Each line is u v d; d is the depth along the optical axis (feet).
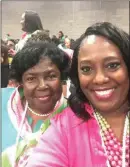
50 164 1.89
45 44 2.55
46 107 2.57
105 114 2.05
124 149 1.92
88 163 1.93
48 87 2.48
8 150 2.48
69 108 2.14
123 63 1.85
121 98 1.89
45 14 13.12
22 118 2.59
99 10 11.58
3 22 10.11
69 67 2.26
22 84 2.63
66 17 12.45
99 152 1.94
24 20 3.98
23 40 3.30
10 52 3.47
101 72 1.83
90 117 2.07
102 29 1.88
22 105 2.66
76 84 2.09
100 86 1.85
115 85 1.85
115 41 1.84
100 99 1.88
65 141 1.97
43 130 2.45
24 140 2.51
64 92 2.56
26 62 2.46
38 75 2.48
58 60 2.48
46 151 1.93
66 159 1.94
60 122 2.05
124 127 2.02
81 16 11.81
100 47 1.84
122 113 2.05
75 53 1.98
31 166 1.91
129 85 1.96
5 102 2.69
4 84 3.14
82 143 1.97
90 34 1.91
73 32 6.39
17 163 2.42
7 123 2.60
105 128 2.02
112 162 1.92
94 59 1.83
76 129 2.01
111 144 1.97
